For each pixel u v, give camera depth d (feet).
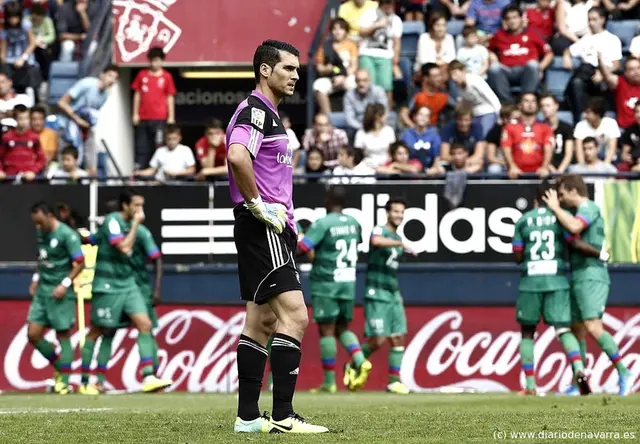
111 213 156.66
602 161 183.62
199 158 192.13
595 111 184.65
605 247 169.78
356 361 155.53
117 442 67.05
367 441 65.46
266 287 72.54
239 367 74.38
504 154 179.32
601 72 199.11
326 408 105.70
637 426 76.33
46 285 161.17
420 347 170.50
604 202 170.50
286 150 74.13
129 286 156.87
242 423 73.87
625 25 217.15
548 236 143.54
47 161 196.34
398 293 160.66
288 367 72.95
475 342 170.09
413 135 186.91
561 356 167.32
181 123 252.62
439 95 197.47
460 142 179.63
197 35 228.84
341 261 156.76
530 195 172.04
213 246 174.91
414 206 172.55
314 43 211.20
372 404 115.65
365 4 208.85
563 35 211.82
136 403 123.03
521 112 180.55
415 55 221.46
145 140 209.77
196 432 73.82
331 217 156.66
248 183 70.90
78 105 202.59
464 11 224.12
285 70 73.92
